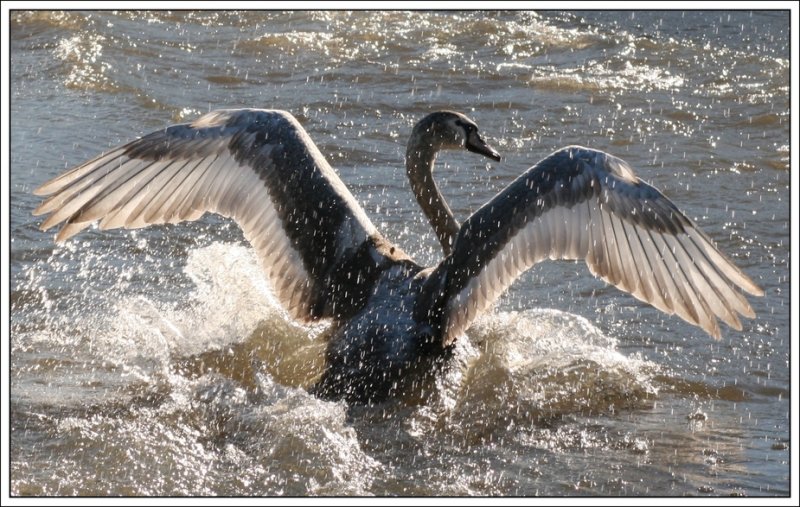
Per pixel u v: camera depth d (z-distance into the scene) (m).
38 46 23.30
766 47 24.98
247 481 9.74
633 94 22.09
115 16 25.69
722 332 13.08
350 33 25.31
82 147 18.52
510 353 12.25
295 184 11.88
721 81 22.86
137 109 20.55
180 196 11.74
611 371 12.01
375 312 11.71
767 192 17.53
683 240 10.91
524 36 25.58
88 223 11.49
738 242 15.66
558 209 11.30
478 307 11.49
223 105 21.12
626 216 11.08
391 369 11.34
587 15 27.09
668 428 10.98
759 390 11.82
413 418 11.00
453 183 17.61
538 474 10.06
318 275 11.98
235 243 15.27
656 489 9.80
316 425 10.48
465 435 10.78
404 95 22.00
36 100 20.62
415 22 26.27
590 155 11.38
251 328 12.70
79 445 10.19
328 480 9.81
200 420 10.73
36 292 13.59
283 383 11.69
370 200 16.91
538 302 13.90
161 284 13.96
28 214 15.73
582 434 10.87
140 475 9.77
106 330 12.69
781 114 20.92
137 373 11.68
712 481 9.95
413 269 12.02
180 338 12.53
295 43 24.61
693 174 18.30
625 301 13.90
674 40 25.48
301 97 21.66
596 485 9.88
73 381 11.48
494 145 19.47
